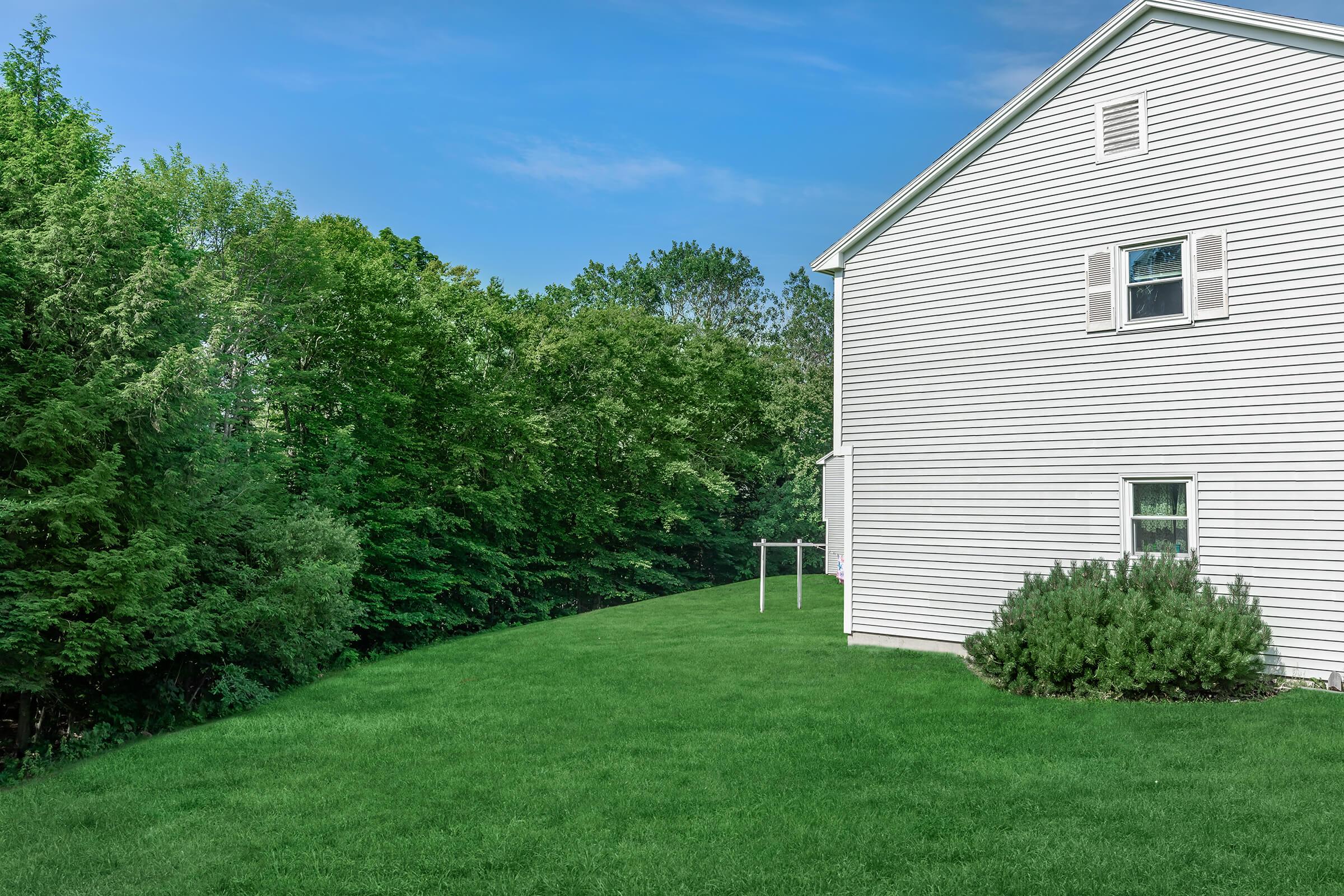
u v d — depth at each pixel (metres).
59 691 12.40
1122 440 13.70
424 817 7.88
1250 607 11.78
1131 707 10.97
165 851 7.37
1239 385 12.78
